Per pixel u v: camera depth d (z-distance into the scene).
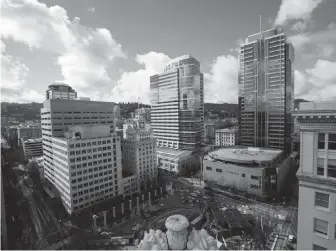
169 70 193.88
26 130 181.75
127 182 108.44
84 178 89.44
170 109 192.50
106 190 97.88
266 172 101.19
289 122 164.12
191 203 99.12
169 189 116.94
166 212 89.88
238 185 108.75
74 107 117.88
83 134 91.69
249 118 173.75
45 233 71.88
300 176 34.06
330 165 31.45
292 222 78.12
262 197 100.06
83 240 67.75
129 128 129.00
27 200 100.38
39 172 127.25
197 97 181.75
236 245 63.69
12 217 80.31
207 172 121.94
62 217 84.12
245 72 175.38
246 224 71.62
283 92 155.38
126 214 88.44
